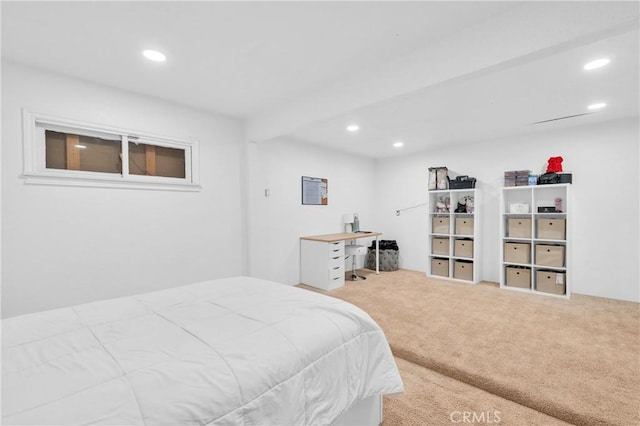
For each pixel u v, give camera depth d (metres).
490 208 4.61
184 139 3.12
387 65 2.25
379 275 5.10
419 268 5.48
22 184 2.23
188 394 0.86
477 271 4.53
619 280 3.64
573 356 2.24
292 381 1.07
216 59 2.22
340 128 3.87
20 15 1.69
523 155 4.29
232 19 1.76
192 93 2.83
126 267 2.73
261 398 0.97
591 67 2.22
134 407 0.79
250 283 2.08
